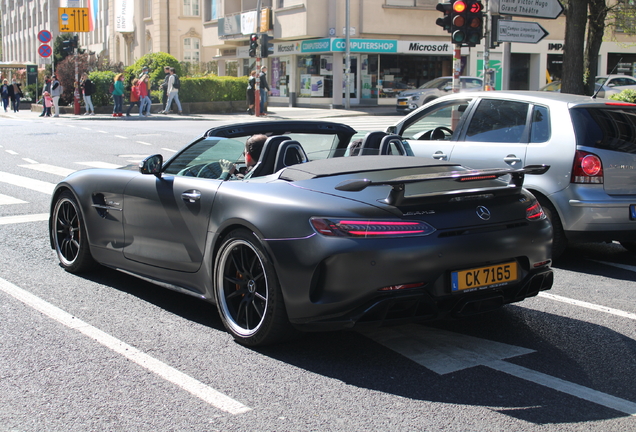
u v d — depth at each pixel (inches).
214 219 166.1
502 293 156.2
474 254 148.4
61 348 158.1
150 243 190.2
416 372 145.9
